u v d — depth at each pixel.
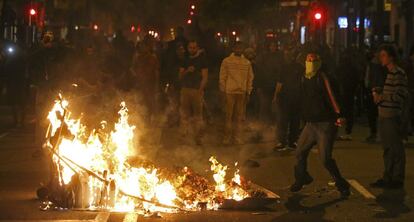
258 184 13.38
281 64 19.69
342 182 12.25
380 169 15.19
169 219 10.39
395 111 13.09
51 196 11.05
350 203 11.83
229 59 18.80
